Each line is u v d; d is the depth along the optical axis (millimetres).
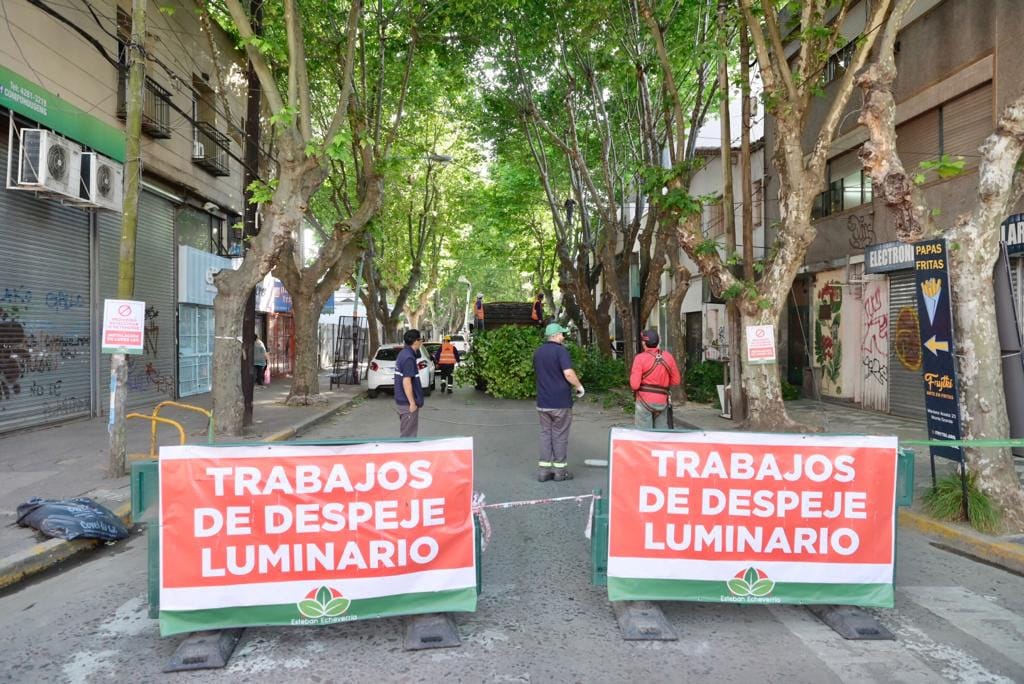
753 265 12281
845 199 16406
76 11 12320
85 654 4082
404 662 3953
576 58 17578
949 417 6457
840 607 4594
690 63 10398
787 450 4516
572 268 22609
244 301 11203
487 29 16156
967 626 4469
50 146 10836
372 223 16828
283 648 4145
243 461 4098
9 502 7098
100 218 13633
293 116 10039
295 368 16734
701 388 17484
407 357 8938
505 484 8500
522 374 18984
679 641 4242
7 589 5211
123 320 8312
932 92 12703
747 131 12273
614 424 13969
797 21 11438
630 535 4480
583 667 3893
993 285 6629
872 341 15164
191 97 17219
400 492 4270
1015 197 6430
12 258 11141
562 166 24719
